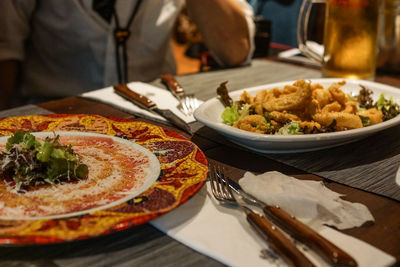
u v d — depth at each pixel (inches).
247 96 34.4
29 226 18.3
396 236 19.8
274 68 55.5
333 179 25.5
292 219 19.2
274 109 31.0
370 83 38.8
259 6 132.6
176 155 26.0
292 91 33.2
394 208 22.4
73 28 66.1
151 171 24.2
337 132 27.4
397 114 32.9
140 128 30.8
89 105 40.9
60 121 32.4
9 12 64.0
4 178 23.3
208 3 59.3
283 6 127.3
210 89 45.8
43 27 68.3
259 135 26.9
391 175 25.9
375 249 18.4
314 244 17.5
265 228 18.7
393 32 51.9
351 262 16.4
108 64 67.1
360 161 28.0
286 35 129.8
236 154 29.4
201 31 61.4
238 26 58.1
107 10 65.7
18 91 72.7
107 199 21.3
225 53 57.9
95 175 23.9
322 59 47.9
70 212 20.0
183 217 21.0
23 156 22.9
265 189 22.5
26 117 32.9
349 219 20.7
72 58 70.1
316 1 50.5
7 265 18.1
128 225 18.4
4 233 17.6
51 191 22.0
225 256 18.0
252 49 58.9
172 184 22.2
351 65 44.5
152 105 38.6
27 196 21.5
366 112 31.3
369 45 43.7
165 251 19.0
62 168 22.9
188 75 51.9
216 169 26.3
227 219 20.9
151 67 74.7
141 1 66.2
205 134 33.1
